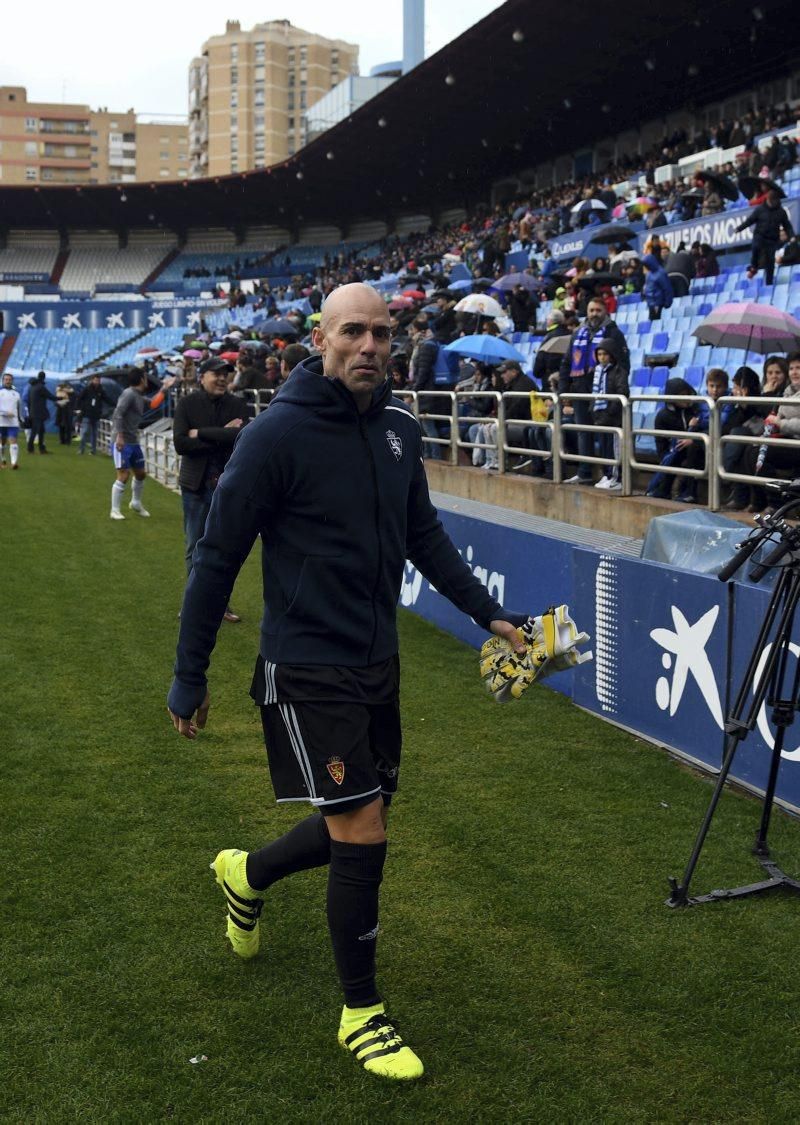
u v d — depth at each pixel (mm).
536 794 4262
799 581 3266
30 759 4605
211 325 41875
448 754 4738
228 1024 2701
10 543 10484
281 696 2541
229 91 112625
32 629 7000
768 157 20094
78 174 132125
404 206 52500
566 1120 2354
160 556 9883
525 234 26766
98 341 43375
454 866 3613
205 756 4695
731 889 3406
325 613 2523
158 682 5812
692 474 7000
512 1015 2748
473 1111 2381
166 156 132750
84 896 3367
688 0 26391
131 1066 2525
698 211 19688
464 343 11273
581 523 8391
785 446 6516
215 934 3148
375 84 83438
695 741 4598
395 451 2604
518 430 10195
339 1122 2342
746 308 8625
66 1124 2326
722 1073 2516
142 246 59594
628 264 16484
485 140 40156
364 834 2525
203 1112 2369
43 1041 2617
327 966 2988
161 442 16578
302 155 43438
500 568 6492
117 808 4094
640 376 13344
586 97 34719
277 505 2529
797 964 2986
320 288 37469
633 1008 2777
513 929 3184
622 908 3311
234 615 7434
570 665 2785
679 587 4637
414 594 7766
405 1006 2789
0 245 58844
